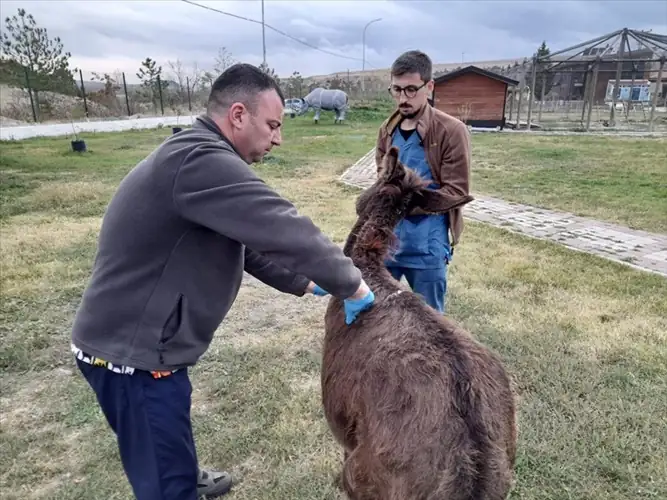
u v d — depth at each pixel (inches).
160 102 1347.2
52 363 166.7
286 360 168.6
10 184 448.8
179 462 81.2
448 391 66.2
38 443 129.6
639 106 1561.3
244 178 69.2
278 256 69.1
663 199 399.9
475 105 1087.6
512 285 229.1
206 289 77.7
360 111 1487.5
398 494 65.0
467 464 62.9
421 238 129.5
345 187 454.6
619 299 212.5
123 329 76.4
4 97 1194.0
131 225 72.7
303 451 127.0
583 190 441.4
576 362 162.9
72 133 928.3
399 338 74.3
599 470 119.0
